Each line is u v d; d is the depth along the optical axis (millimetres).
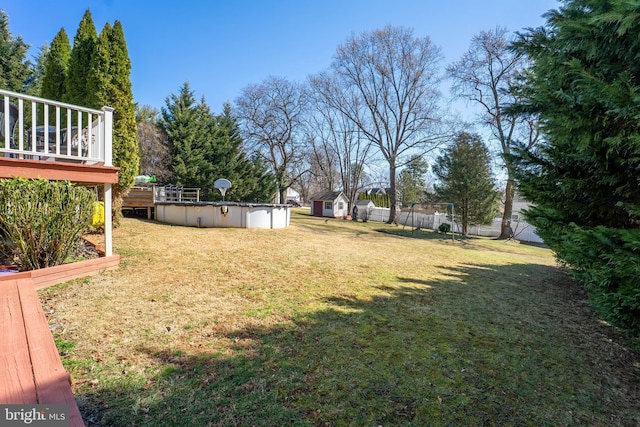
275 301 3689
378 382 2191
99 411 1725
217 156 20375
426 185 36219
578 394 2219
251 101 25109
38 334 2170
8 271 3578
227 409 1811
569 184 2965
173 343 2535
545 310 4109
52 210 3656
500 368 2504
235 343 2611
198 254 5848
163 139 19016
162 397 1875
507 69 14961
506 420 1887
